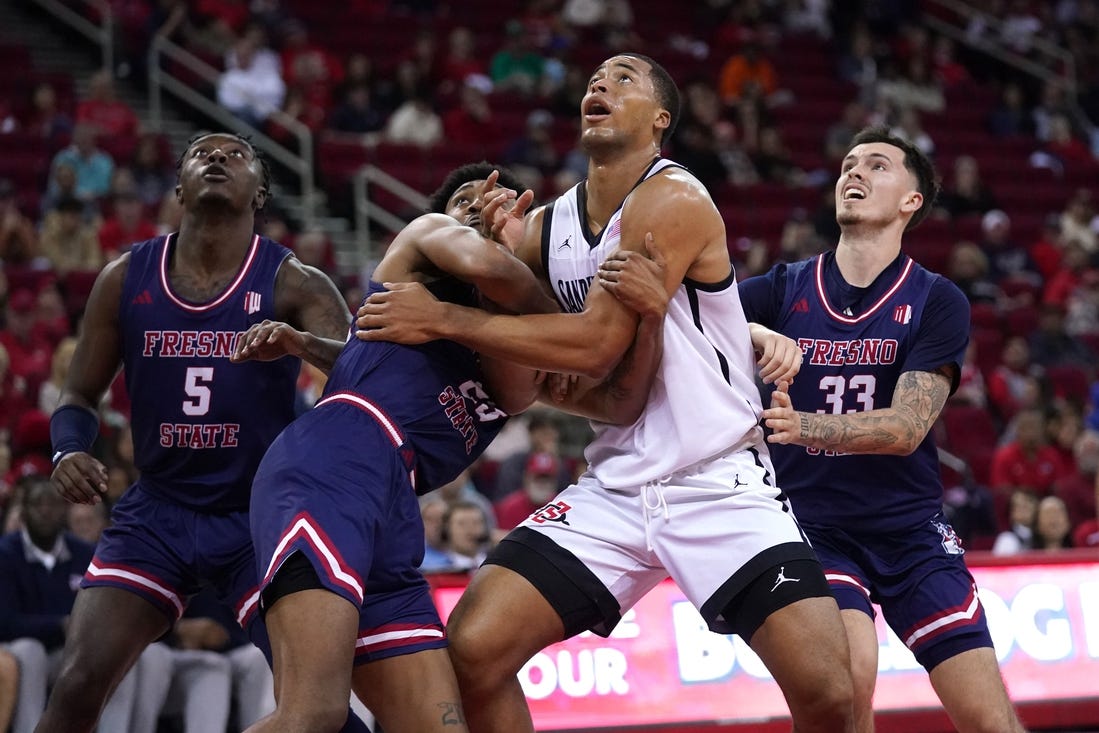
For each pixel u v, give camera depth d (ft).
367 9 77.51
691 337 18.40
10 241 50.37
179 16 68.13
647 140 18.61
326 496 16.43
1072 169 80.18
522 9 81.46
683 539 17.92
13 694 28.14
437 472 17.94
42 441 39.29
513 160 64.64
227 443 19.53
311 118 65.72
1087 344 62.34
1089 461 47.65
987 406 56.80
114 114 61.21
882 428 19.34
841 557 20.77
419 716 16.89
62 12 71.87
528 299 17.52
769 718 29.04
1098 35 94.63
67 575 30.07
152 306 19.61
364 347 17.72
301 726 15.42
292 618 15.92
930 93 83.92
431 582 29.17
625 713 28.63
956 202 71.56
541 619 17.93
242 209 19.85
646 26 82.94
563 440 47.75
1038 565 30.96
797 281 21.72
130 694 28.40
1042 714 29.81
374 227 62.69
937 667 20.36
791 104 78.79
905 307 20.98
